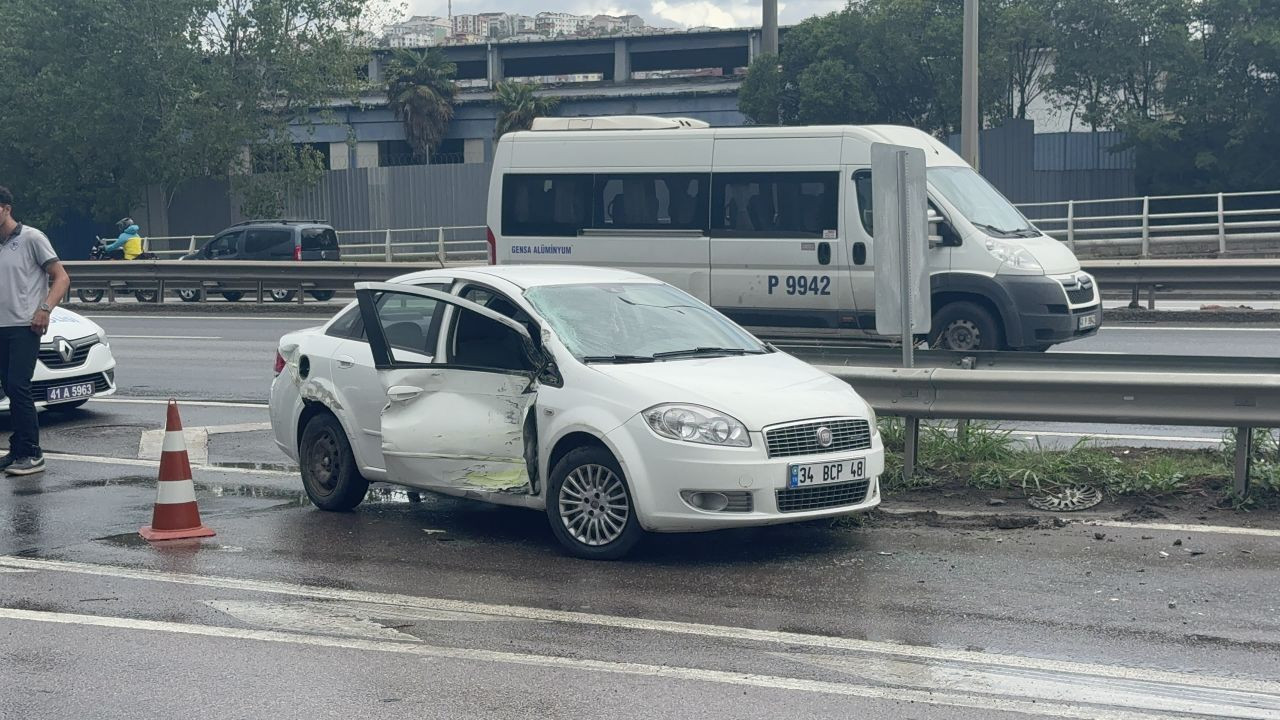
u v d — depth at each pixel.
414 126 66.38
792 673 5.62
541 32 89.25
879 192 9.59
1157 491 8.65
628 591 7.00
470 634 6.27
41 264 10.54
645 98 63.88
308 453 9.20
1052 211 39.75
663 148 16.06
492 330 8.37
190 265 28.17
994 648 5.92
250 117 44.94
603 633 6.25
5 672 5.79
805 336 15.51
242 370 17.27
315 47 45.00
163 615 6.65
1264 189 39.03
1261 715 5.07
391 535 8.41
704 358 8.15
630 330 8.30
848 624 6.33
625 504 7.57
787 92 45.75
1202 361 9.60
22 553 8.02
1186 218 39.78
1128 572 7.10
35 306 10.52
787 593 6.89
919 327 9.62
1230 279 19.77
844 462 7.61
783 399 7.57
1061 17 41.97
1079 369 10.01
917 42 43.88
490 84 77.25
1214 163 39.19
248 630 6.37
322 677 5.66
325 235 31.45
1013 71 44.62
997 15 43.22
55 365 13.02
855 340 15.28
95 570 7.57
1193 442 10.88
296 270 27.27
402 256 37.38
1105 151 41.88
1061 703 5.22
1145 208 27.91
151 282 28.59
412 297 8.74
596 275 8.84
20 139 45.69
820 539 7.98
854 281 15.11
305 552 7.97
